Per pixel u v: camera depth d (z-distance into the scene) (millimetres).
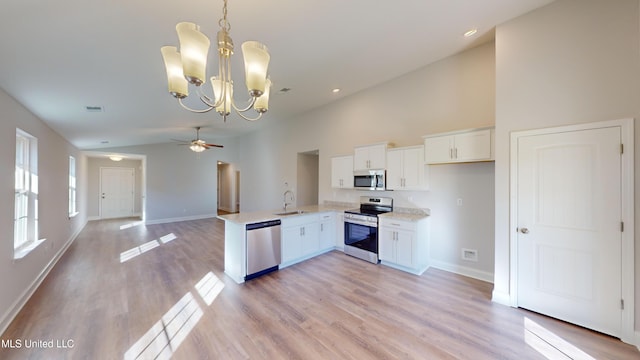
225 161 9352
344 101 5090
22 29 1766
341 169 4801
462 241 3473
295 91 4449
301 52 2996
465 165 3445
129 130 5453
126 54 2367
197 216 8789
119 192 9336
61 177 4684
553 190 2391
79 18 1799
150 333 2188
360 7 2225
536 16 2461
